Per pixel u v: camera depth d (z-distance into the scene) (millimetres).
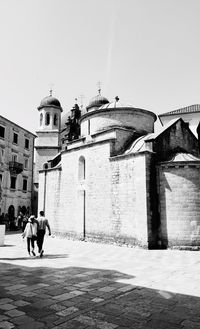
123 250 15461
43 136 40500
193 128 28750
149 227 16125
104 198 19438
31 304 6254
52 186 25297
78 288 7578
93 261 11875
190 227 15914
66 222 22844
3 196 33344
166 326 5055
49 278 8727
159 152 17938
